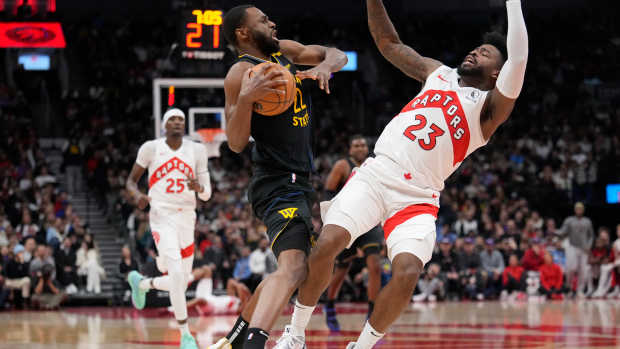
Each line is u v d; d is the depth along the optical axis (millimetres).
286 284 3750
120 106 22203
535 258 15023
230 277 13867
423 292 14539
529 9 26438
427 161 3947
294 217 3922
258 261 13711
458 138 3953
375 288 7602
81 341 7086
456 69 4125
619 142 20625
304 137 4070
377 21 4445
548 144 20578
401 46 4430
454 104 3959
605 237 15547
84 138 20344
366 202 3932
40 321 10234
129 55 23766
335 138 21797
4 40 20125
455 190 17328
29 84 21984
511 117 22719
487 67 4035
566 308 11719
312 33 25172
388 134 4090
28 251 13891
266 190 4023
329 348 6160
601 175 18641
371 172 4000
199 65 12398
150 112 22094
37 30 20250
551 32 25891
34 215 15727
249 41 4004
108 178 18047
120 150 19922
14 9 20266
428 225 3912
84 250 14680
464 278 14781
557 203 18391
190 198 6488
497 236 15594
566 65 24984
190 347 6145
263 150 4016
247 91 3633
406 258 3822
